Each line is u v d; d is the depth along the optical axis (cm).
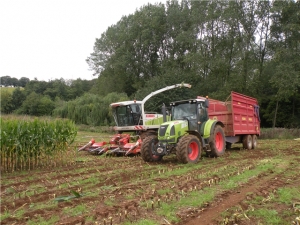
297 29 2534
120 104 1438
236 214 412
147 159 945
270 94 3188
